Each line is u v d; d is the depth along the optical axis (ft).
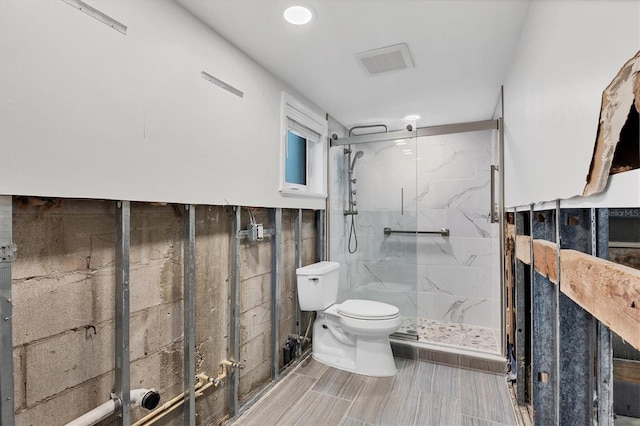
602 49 2.57
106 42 3.89
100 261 4.05
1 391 3.01
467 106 9.37
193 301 5.21
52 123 3.35
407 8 5.06
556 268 3.56
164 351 4.94
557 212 3.54
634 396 4.57
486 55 6.48
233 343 6.18
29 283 3.38
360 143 10.20
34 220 3.44
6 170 3.02
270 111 7.19
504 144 7.84
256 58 6.61
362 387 7.25
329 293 8.77
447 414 6.22
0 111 2.98
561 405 3.62
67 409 3.68
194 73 5.18
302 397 6.86
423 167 11.65
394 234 9.97
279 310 7.63
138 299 4.55
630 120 2.17
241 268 6.63
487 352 8.30
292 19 5.34
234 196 6.06
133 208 4.50
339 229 10.52
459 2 4.90
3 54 3.01
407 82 7.77
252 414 6.28
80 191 3.60
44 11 3.31
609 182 2.43
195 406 5.47
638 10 2.03
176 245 5.16
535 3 4.66
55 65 3.39
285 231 8.32
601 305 2.38
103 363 4.06
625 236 4.62
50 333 3.55
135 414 4.50
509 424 5.91
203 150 5.34
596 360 3.43
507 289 7.79
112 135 3.94
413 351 8.77
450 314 11.28
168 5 4.74
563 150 3.46
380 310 8.05
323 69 7.09
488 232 10.75
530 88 4.97
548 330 4.76
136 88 4.25
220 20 5.35
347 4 4.96
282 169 7.54
